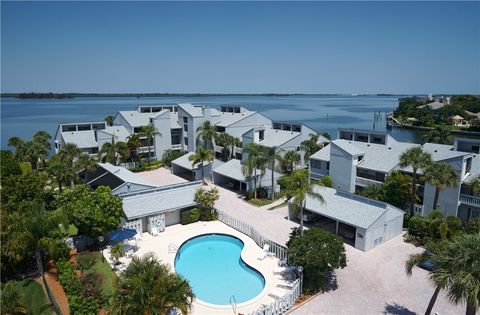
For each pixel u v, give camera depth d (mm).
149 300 19031
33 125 152625
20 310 24281
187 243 39312
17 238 29016
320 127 166375
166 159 77562
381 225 37375
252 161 52500
